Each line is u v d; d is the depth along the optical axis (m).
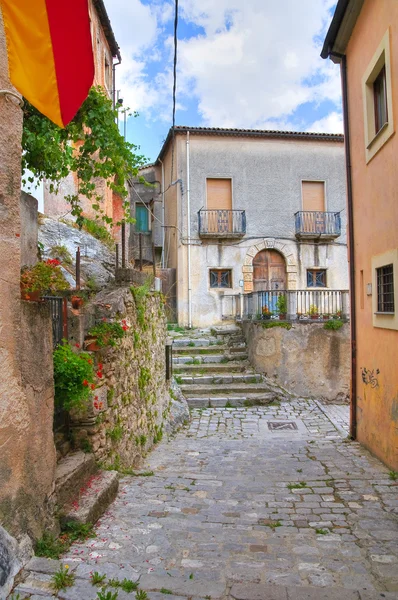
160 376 8.65
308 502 4.38
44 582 2.48
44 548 2.88
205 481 5.13
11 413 2.66
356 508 4.20
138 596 2.40
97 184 12.05
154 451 7.18
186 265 16.95
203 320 16.94
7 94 2.67
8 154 2.68
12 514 2.64
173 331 15.95
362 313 7.31
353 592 2.58
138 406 6.50
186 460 6.55
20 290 2.93
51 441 3.24
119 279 7.05
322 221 17.55
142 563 2.88
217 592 2.53
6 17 2.69
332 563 2.98
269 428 9.10
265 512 4.07
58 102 2.96
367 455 6.75
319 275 17.75
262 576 2.77
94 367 4.61
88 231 10.60
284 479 5.32
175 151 17.27
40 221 9.57
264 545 3.28
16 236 2.74
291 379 11.57
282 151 17.50
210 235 16.77
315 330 11.59
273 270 17.58
